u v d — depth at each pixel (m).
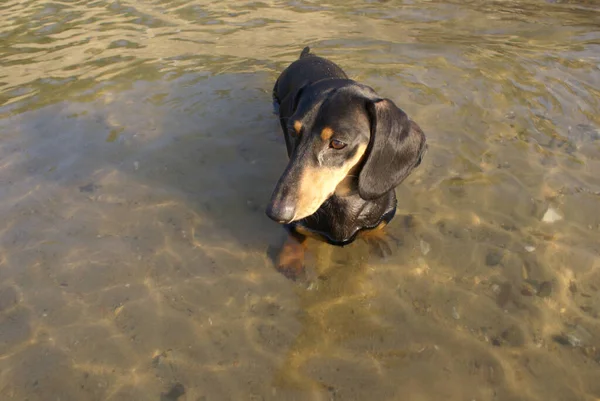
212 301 0.61
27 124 0.87
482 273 0.64
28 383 0.52
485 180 0.76
